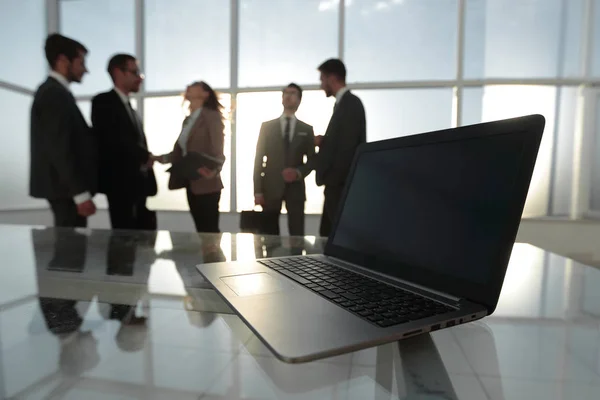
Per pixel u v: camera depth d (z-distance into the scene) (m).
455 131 0.53
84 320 0.43
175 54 4.54
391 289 0.50
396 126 4.18
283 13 4.29
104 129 2.02
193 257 0.80
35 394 0.28
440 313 0.40
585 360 0.35
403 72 4.14
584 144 3.85
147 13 4.53
